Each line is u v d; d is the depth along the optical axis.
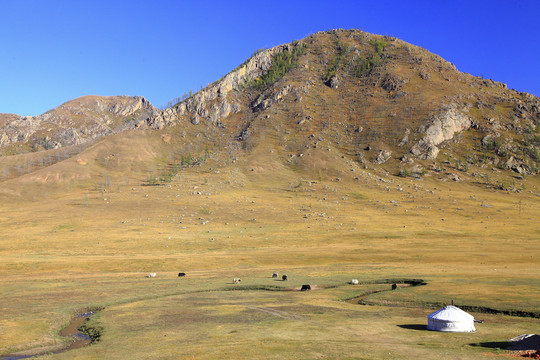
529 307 52.25
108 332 46.47
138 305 61.38
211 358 33.44
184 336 42.50
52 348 42.47
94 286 77.12
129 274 92.88
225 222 179.75
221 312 55.09
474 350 34.72
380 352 34.16
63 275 91.12
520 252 111.06
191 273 94.44
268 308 57.44
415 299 60.62
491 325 45.53
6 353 40.69
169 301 64.06
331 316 51.78
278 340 38.94
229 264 107.31
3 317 54.03
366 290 71.44
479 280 73.06
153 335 43.72
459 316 42.75
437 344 37.03
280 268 100.25
